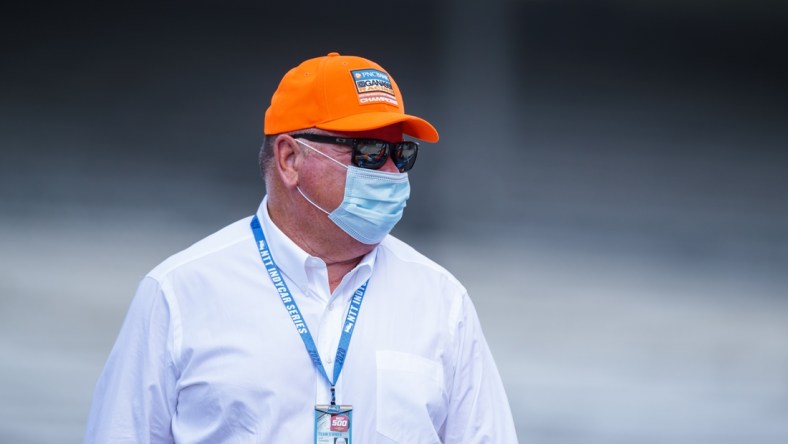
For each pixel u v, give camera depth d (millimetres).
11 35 96438
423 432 9273
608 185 85750
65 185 66938
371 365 9297
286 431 9000
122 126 85688
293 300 9430
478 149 82938
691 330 41656
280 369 9117
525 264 55531
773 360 37031
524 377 32406
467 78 85125
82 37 98125
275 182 9727
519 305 44375
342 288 9633
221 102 93938
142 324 9359
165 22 103125
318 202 9484
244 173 77250
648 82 116188
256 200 69312
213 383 9062
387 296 9680
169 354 9266
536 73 114625
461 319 9898
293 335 9273
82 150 77750
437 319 9719
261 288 9461
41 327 34375
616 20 120375
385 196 9492
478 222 68938
